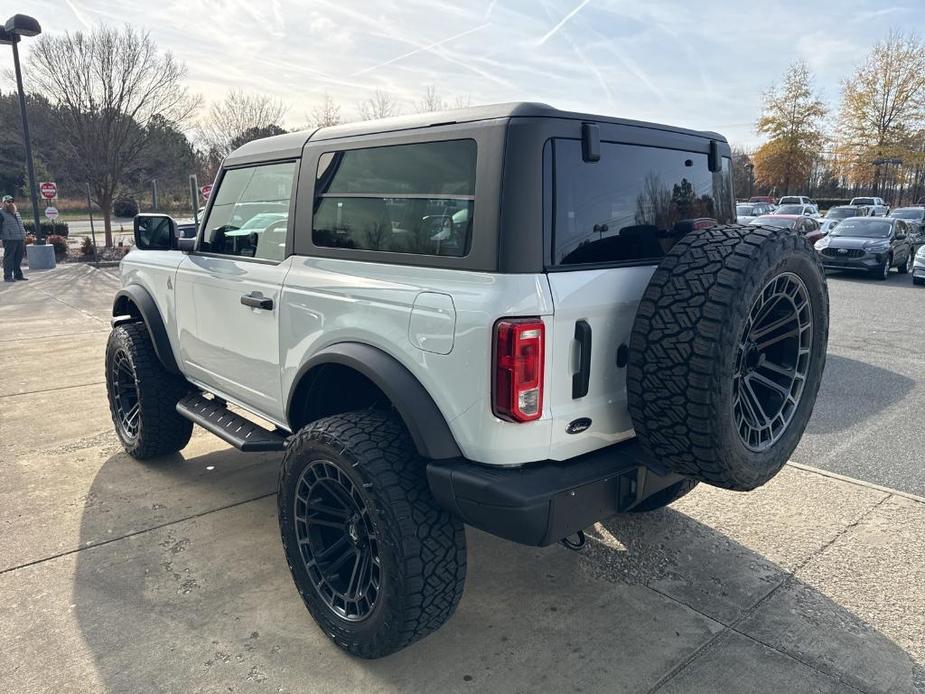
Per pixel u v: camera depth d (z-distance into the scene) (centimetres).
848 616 286
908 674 252
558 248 226
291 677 249
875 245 1599
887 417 555
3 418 535
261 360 325
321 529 278
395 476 236
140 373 418
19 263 1434
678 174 281
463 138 231
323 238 289
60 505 384
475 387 218
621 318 240
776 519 371
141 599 295
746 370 245
